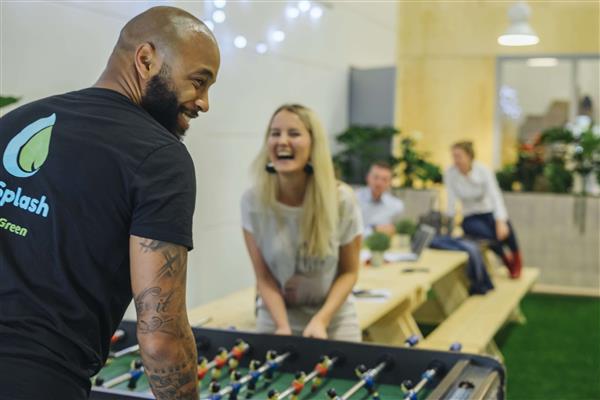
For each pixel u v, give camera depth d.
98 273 1.62
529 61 11.49
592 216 8.95
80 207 1.60
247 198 3.29
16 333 1.56
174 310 1.63
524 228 9.17
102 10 4.50
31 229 1.62
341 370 2.71
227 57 6.11
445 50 11.61
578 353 6.30
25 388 1.52
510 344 6.57
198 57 1.75
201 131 5.81
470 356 2.56
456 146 7.52
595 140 8.95
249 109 6.57
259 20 6.67
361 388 2.59
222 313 4.25
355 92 9.42
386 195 6.89
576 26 11.17
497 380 2.46
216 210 6.09
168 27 1.74
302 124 3.14
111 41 4.60
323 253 3.22
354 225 3.31
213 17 5.43
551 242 9.10
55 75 4.16
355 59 9.59
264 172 3.23
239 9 6.25
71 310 1.61
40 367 1.55
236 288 6.49
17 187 1.65
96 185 1.60
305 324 3.41
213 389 2.37
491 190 7.54
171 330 1.62
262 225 3.27
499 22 11.38
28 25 3.93
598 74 11.23
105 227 1.61
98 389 2.21
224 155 6.17
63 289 1.60
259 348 2.81
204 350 2.88
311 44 8.05
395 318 5.04
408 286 5.08
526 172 9.35
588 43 11.17
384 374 2.65
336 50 8.87
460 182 7.60
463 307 6.32
